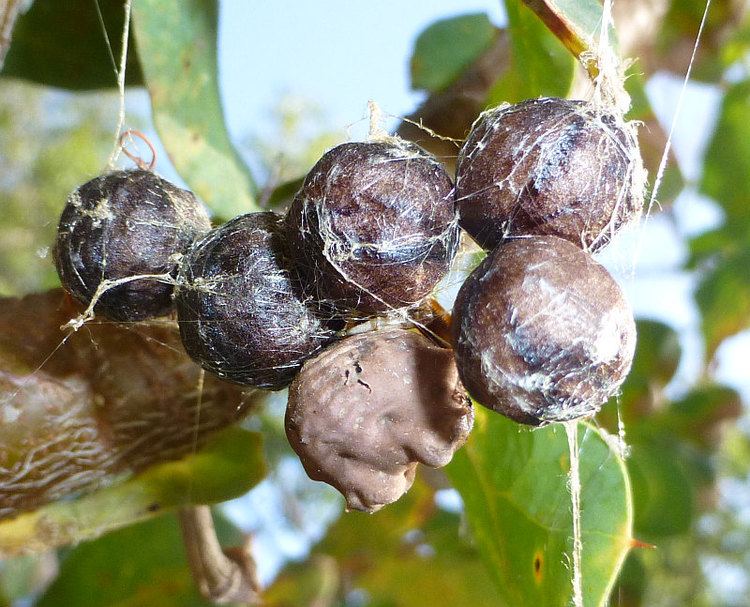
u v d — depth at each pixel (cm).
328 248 7
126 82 12
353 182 7
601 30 8
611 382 7
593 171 7
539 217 7
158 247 8
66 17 12
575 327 7
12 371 10
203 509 11
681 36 16
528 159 7
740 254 18
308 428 7
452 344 7
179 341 10
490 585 16
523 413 7
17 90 19
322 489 20
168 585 14
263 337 8
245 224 8
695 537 25
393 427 7
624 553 9
